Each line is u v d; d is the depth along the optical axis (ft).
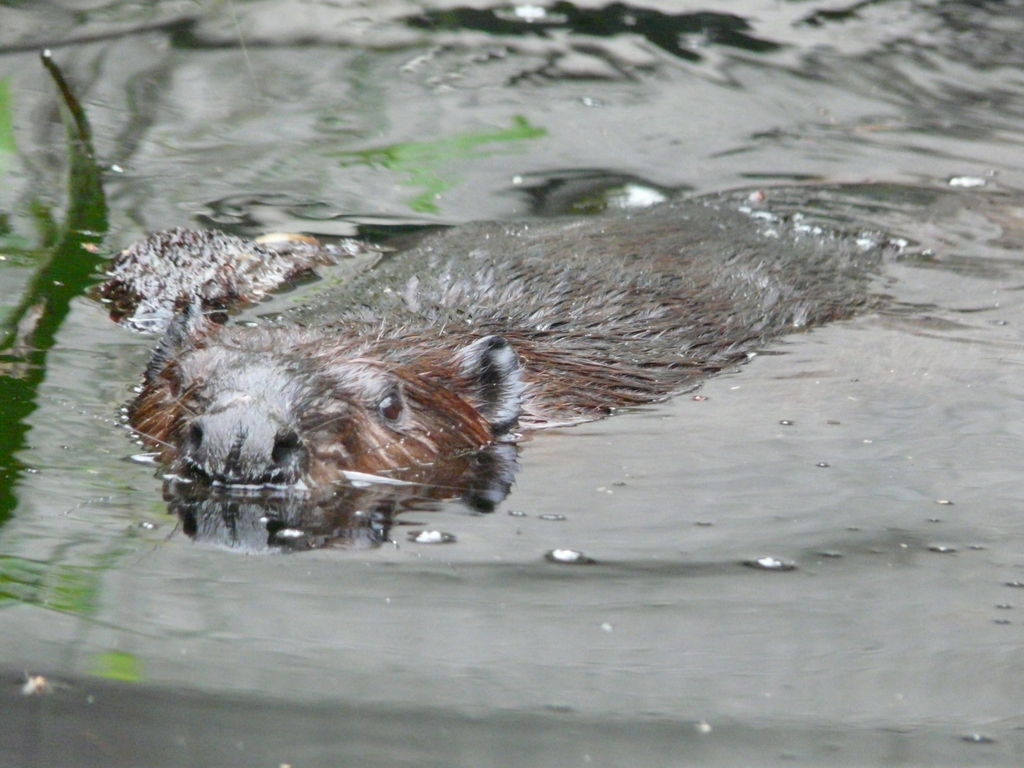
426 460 25.82
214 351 26.03
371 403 25.29
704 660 18.79
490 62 58.23
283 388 24.39
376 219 43.65
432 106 53.93
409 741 16.55
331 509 23.41
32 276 36.91
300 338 27.22
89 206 42.80
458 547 22.34
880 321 35.35
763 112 54.95
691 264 36.29
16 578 20.58
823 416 29.04
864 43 61.57
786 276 36.76
